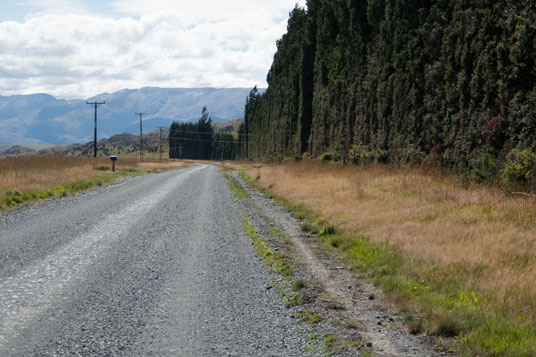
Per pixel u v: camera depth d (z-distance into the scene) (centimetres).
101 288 663
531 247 798
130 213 1445
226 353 451
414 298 625
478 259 745
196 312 572
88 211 1467
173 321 539
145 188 2397
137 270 770
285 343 480
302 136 5500
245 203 1814
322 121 4588
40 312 558
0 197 1611
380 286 704
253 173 4009
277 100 7431
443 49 2206
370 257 862
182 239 1048
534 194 1241
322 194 1775
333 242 1023
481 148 1759
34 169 2597
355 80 3675
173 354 446
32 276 714
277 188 2303
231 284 702
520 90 1577
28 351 445
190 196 2031
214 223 1292
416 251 831
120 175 3441
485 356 448
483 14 1861
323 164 3572
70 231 1105
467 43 1931
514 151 1476
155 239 1040
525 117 1490
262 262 853
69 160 3569
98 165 3825
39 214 1381
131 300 613
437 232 967
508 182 1359
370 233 1030
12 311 559
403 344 488
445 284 660
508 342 462
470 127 1845
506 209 1098
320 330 521
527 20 1515
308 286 699
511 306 554
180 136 17762
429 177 1864
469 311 549
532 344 452
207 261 845
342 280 752
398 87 2680
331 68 4300
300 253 951
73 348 454
